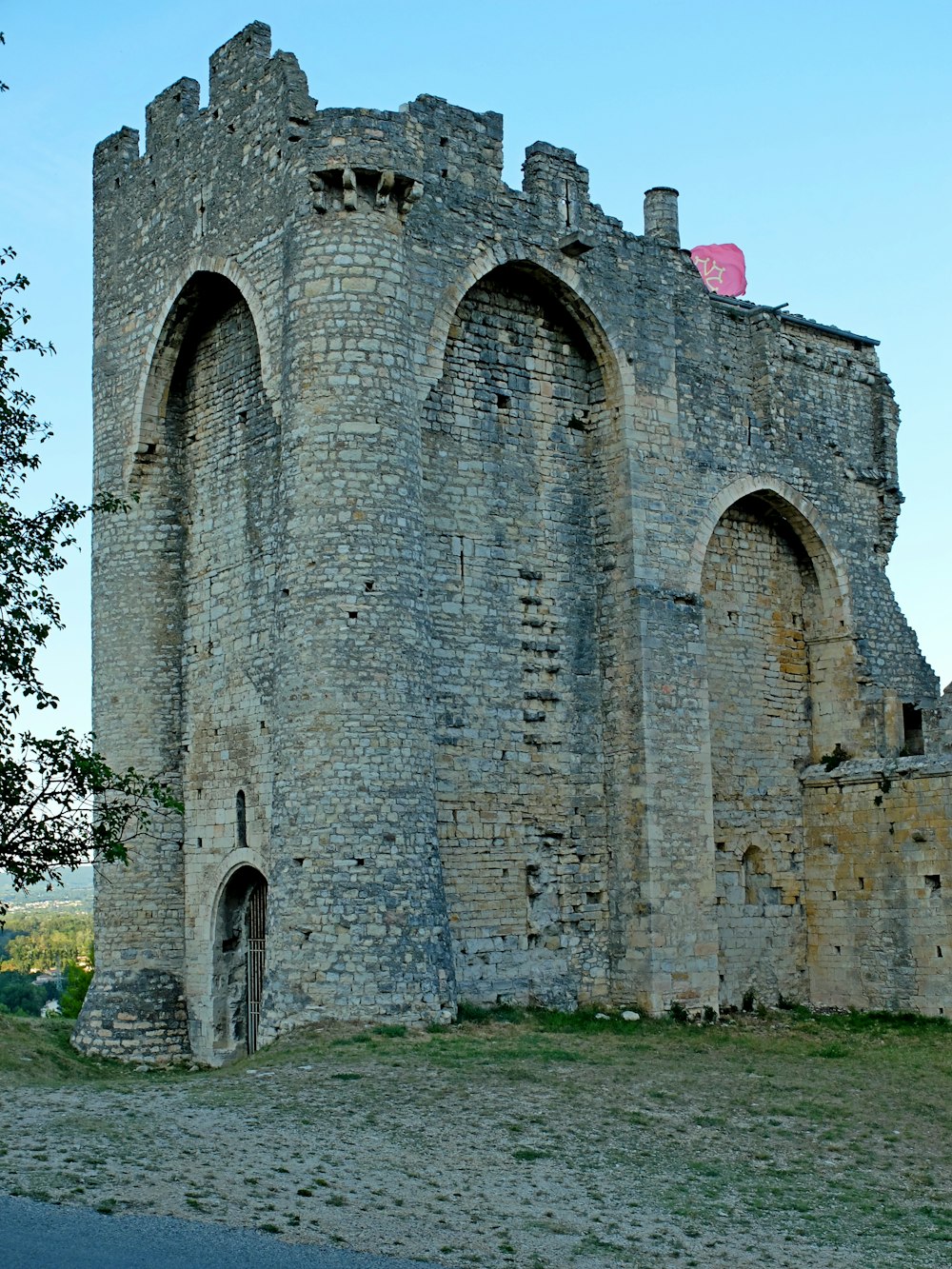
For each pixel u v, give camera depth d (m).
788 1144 21.50
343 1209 16.91
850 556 38.09
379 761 27.06
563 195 33.00
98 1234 15.40
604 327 33.19
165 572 33.94
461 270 31.00
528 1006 30.50
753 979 35.28
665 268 34.84
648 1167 19.72
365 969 26.33
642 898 31.66
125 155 35.84
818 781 36.78
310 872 26.81
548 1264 15.73
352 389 28.11
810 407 37.97
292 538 28.05
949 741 34.69
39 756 18.89
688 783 32.59
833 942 35.97
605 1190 18.58
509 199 32.06
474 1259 15.63
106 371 35.19
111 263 35.56
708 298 35.88
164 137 34.44
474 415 31.73
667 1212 17.92
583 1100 22.77
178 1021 32.28
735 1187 19.22
